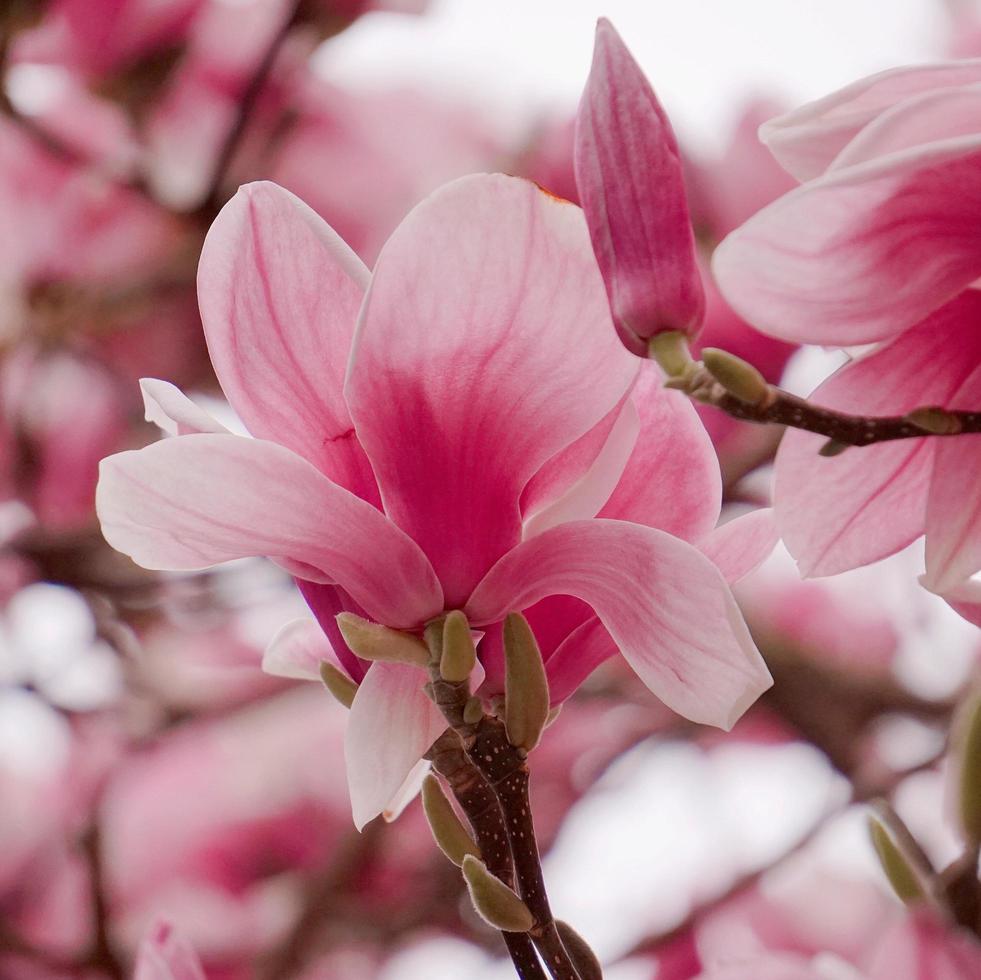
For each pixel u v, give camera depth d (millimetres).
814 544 1002
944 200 934
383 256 958
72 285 1885
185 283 1894
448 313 967
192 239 1876
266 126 1840
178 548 978
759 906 1708
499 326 971
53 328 1894
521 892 985
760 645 1803
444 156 1905
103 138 1828
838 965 1083
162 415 993
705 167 1781
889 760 1758
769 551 1010
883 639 1894
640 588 977
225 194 1825
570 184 1873
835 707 1788
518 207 958
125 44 1767
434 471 984
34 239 1883
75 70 1784
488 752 985
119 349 1927
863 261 941
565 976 984
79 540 1810
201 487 964
